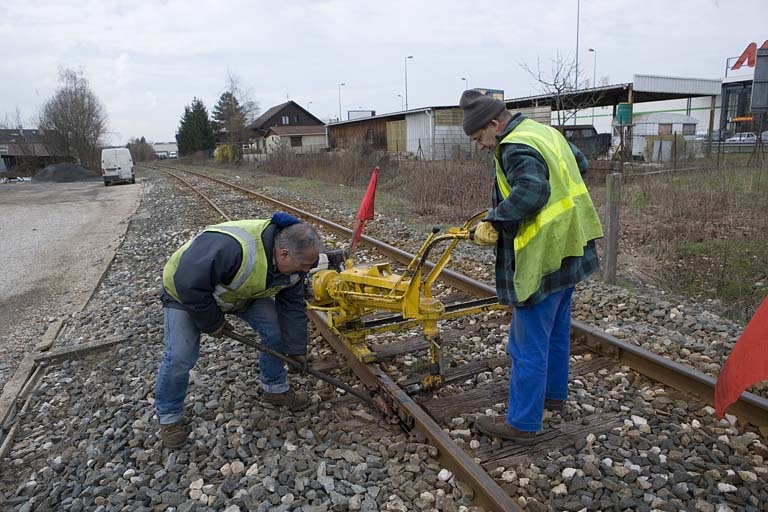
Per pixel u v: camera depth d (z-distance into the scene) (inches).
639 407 131.2
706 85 909.2
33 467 127.3
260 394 146.3
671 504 99.8
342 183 789.9
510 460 114.4
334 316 148.3
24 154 1678.2
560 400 130.0
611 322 185.0
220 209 546.0
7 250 419.5
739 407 125.6
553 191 103.6
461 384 148.3
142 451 124.6
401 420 128.4
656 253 303.4
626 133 669.9
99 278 302.8
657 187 438.3
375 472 110.9
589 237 112.7
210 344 182.7
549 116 832.3
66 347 193.9
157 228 461.4
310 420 133.9
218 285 114.8
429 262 274.1
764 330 92.8
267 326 132.9
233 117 2114.9
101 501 109.6
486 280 242.5
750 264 271.9
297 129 2209.6
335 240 358.6
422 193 482.0
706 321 180.1
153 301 238.1
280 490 106.7
